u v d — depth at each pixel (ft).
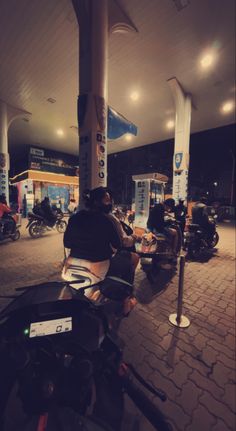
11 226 25.48
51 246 23.47
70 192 61.62
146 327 8.64
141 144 64.28
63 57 25.40
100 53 16.96
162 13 19.35
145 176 25.55
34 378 3.03
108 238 7.09
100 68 17.06
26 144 66.64
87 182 17.88
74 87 32.12
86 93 17.10
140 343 7.65
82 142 17.83
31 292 4.08
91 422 3.27
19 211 59.57
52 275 14.38
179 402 5.44
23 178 56.39
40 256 19.21
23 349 3.15
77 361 3.37
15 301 3.95
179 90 31.35
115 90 32.68
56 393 3.05
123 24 19.88
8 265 16.56
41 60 26.05
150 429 4.68
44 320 3.57
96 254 6.89
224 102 36.37
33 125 48.93
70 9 19.20
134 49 23.85
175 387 5.88
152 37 22.12
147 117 42.88
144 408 3.41
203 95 34.04
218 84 30.89
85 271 6.78
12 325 3.48
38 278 13.83
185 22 20.29
